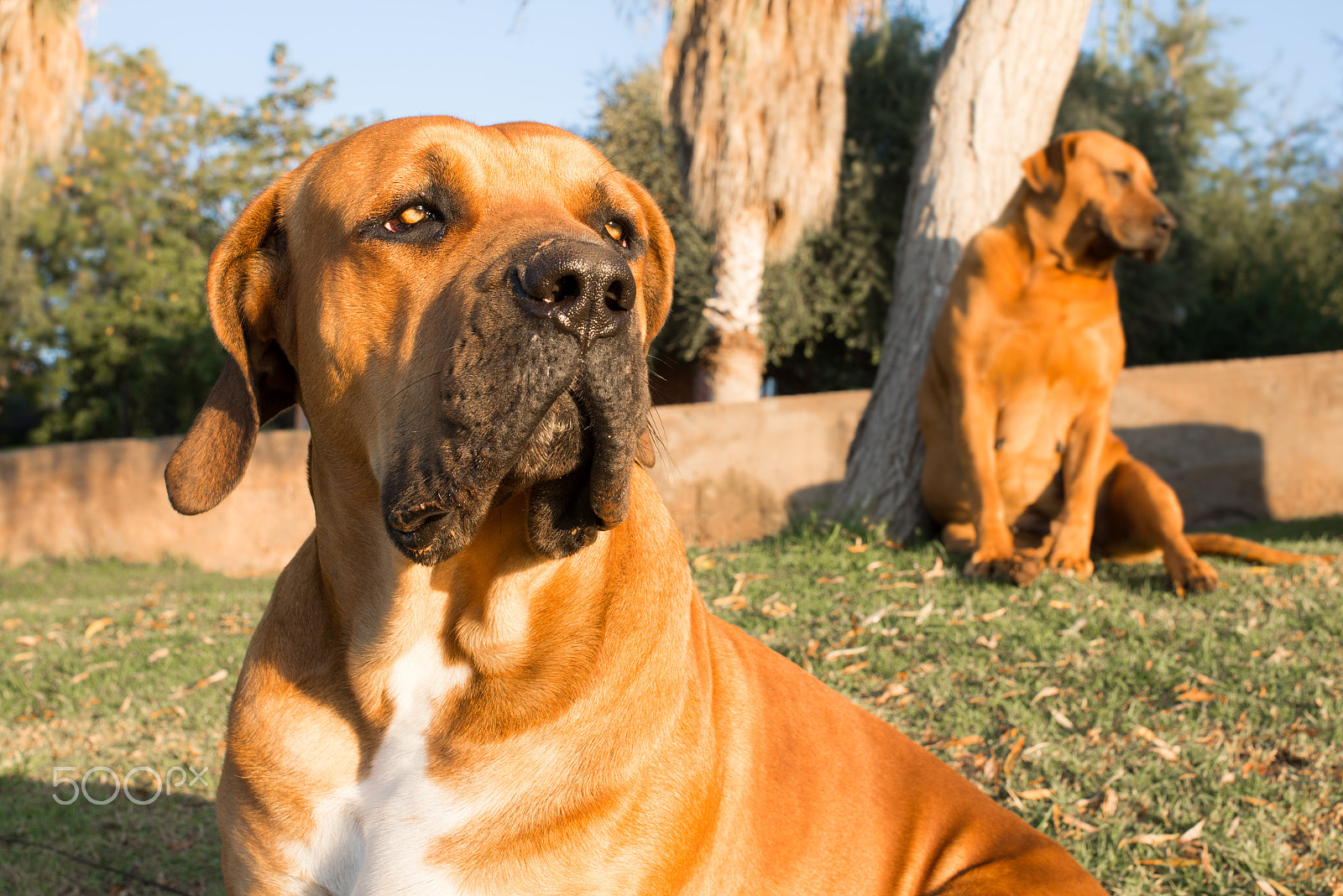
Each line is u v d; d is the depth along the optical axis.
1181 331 22.33
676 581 2.29
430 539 1.92
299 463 11.91
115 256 25.02
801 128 11.00
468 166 2.11
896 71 19.69
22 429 37.03
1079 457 6.44
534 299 1.82
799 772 2.46
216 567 12.11
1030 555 5.92
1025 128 7.81
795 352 23.48
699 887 2.19
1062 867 2.46
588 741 2.04
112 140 24.64
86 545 12.62
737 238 13.28
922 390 7.15
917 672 4.75
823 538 7.39
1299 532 8.97
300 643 2.23
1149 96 21.45
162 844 3.53
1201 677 4.46
